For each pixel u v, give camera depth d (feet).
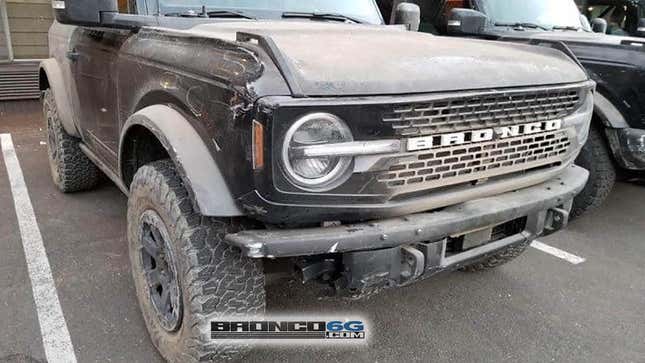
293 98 5.75
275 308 9.78
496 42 9.84
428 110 6.33
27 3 27.07
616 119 13.19
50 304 9.66
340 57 6.67
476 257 7.51
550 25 17.54
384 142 6.16
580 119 8.41
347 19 11.23
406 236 6.41
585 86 8.34
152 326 8.29
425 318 9.86
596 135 13.65
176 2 9.68
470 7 16.72
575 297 10.85
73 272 10.81
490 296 10.72
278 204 5.90
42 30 27.84
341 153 5.95
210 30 8.63
